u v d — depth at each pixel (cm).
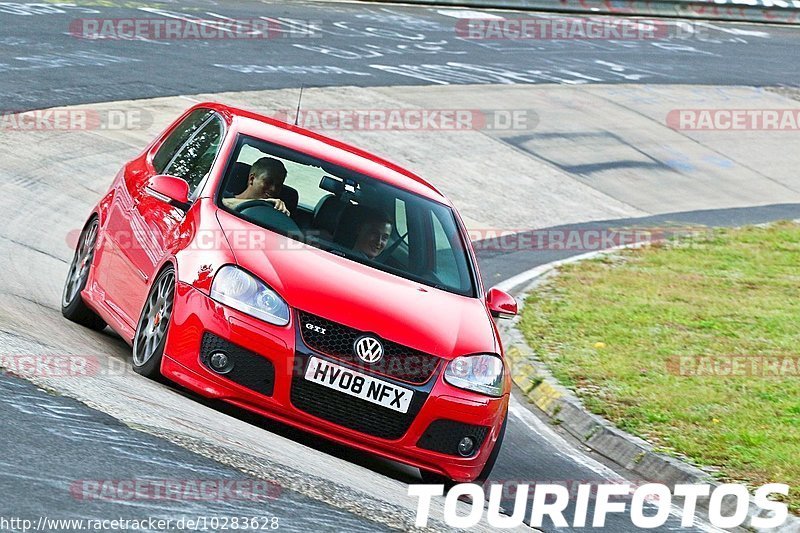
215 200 2331
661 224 6175
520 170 6575
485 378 2147
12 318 2373
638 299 4391
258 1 9381
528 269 4838
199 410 2019
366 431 2056
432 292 2305
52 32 6562
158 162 2733
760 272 5131
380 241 2372
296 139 2577
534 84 8419
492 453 2231
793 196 7412
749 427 2922
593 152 7262
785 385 3334
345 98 6906
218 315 2048
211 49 7181
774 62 10731
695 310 4272
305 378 2028
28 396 1791
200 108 2823
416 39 9119
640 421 2939
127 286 2441
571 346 3638
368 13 9794
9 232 3569
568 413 3042
